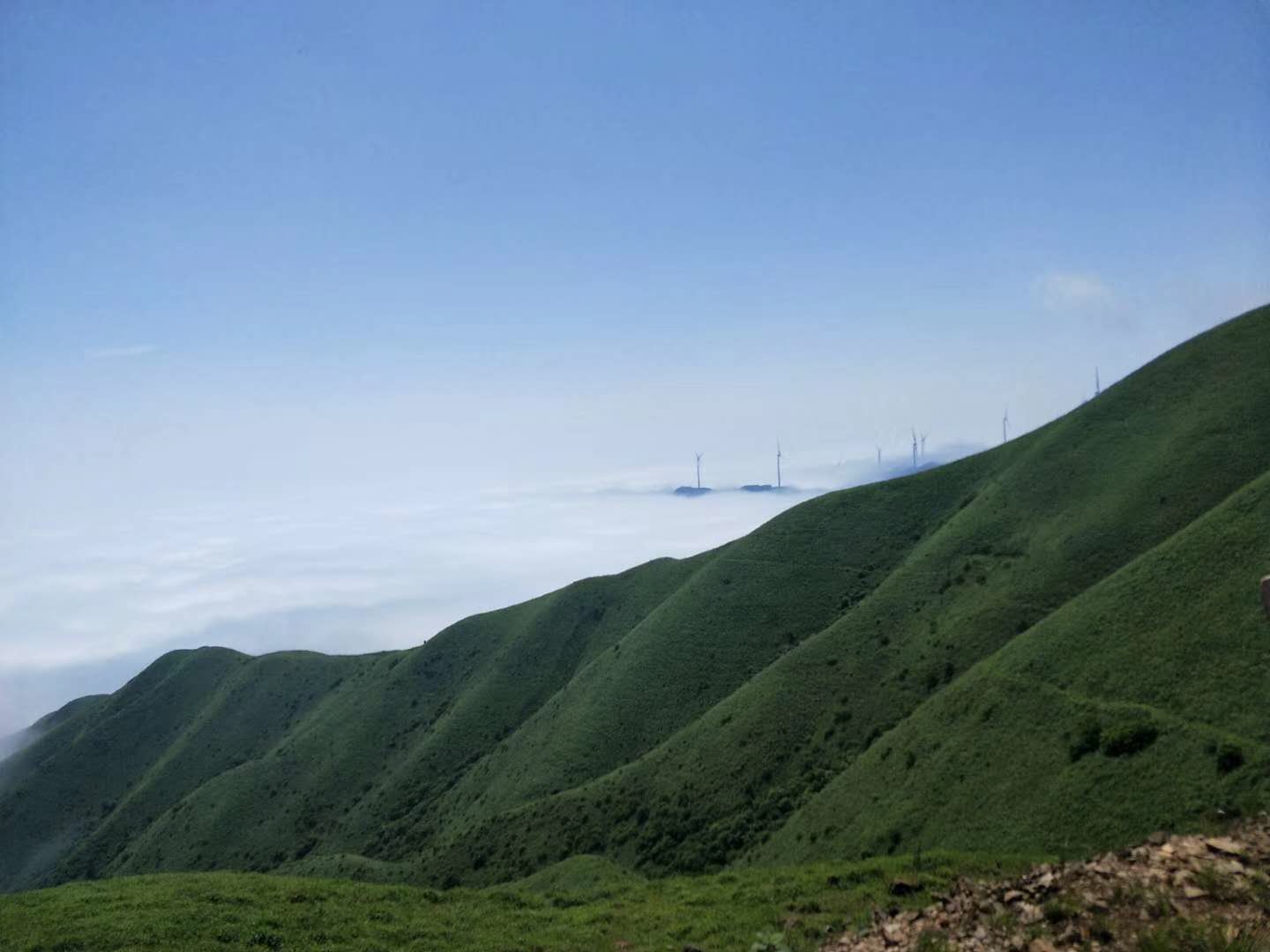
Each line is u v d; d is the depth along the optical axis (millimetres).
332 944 22594
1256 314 109438
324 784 144750
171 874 30469
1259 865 14102
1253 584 51938
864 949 15555
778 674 93125
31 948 21906
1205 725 44281
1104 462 102000
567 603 169125
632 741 106188
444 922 24812
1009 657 64062
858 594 115812
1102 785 44656
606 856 78312
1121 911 13133
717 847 71188
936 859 26281
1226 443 88938
